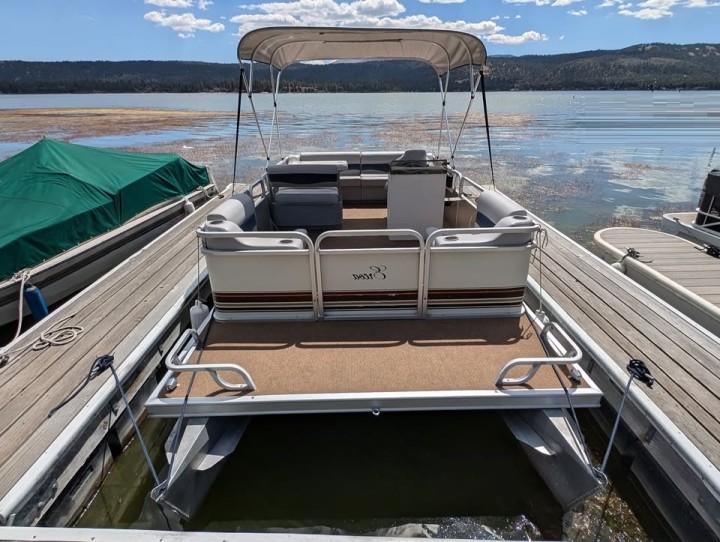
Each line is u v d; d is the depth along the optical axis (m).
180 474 2.15
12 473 2.14
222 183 9.51
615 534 2.33
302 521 2.42
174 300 3.89
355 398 2.28
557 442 2.32
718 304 4.02
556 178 10.33
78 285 4.92
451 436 2.88
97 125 21.27
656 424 2.41
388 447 2.80
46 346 3.20
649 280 4.75
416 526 2.38
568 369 2.51
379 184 5.43
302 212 3.82
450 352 2.67
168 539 1.74
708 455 2.19
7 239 4.20
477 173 10.75
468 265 2.85
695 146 14.88
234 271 2.85
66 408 2.57
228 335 2.86
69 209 4.96
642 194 9.05
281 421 2.98
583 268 4.50
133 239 5.84
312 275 2.85
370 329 2.91
